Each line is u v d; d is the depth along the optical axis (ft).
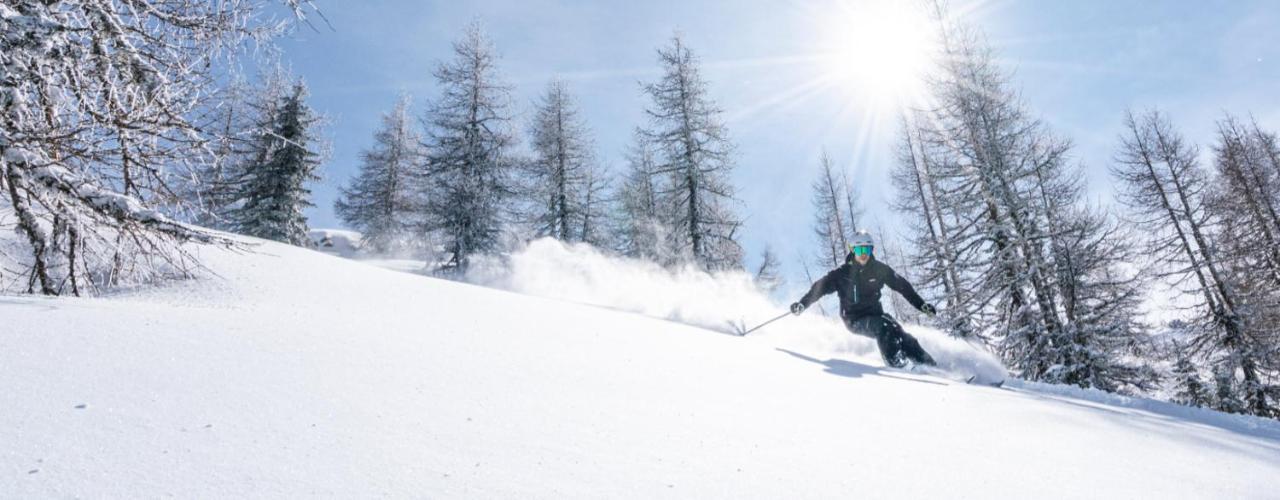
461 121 69.77
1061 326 36.27
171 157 11.94
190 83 12.19
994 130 41.78
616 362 8.96
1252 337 48.80
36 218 12.59
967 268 41.68
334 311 10.82
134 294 12.27
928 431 6.47
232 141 12.64
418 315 11.26
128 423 4.25
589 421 5.64
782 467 4.72
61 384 4.86
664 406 6.57
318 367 6.41
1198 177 58.54
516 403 6.00
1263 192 59.47
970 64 44.88
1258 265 55.31
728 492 4.06
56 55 10.91
